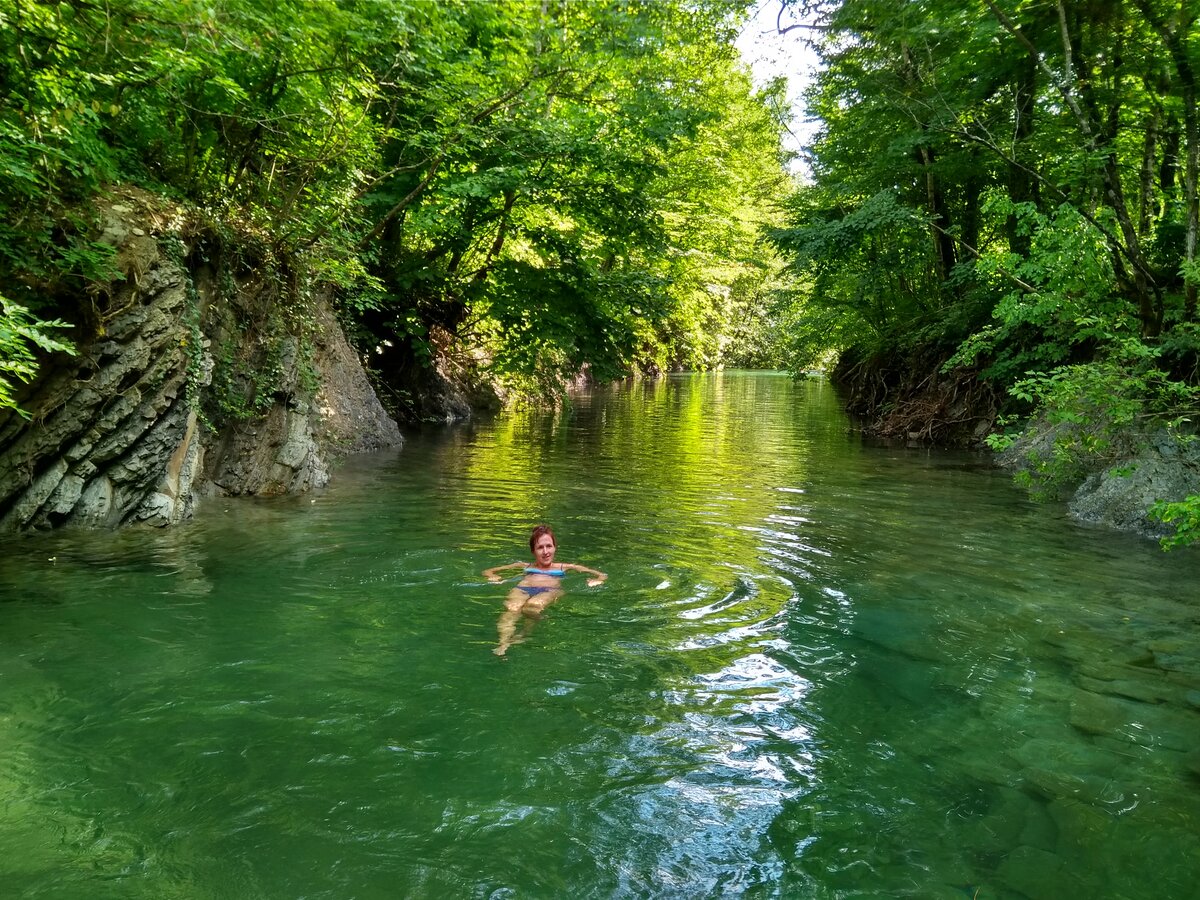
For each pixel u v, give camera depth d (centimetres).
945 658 513
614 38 1538
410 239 1984
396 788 343
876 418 2192
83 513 775
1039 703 449
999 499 1105
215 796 333
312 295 1176
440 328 2152
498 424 2064
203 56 778
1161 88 1122
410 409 1952
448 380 2230
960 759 385
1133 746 400
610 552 762
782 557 762
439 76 1370
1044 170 1469
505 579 655
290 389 1049
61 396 732
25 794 329
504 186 1627
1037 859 308
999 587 675
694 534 853
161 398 802
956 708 441
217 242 921
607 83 1733
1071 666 502
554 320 1875
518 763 368
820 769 372
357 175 1116
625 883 287
